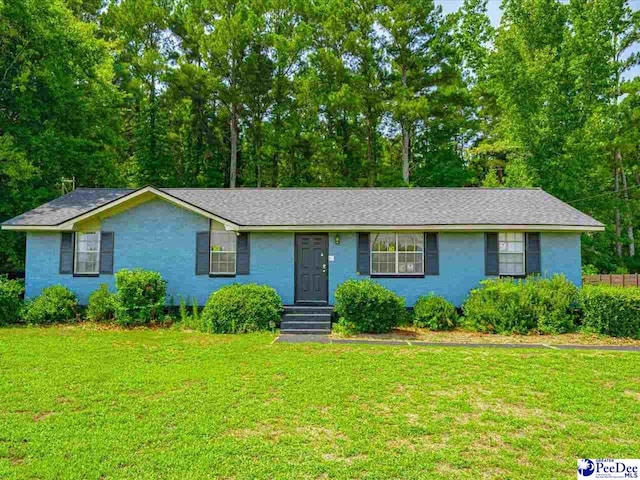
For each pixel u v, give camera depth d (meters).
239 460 4.69
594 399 6.62
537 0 25.39
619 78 26.14
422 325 12.71
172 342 10.50
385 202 15.36
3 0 17.03
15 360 8.58
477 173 35.16
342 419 5.82
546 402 6.52
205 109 29.80
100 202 15.46
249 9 27.16
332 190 16.81
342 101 25.02
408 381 7.44
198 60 29.69
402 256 14.01
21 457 4.72
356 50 26.92
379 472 4.49
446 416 5.98
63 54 19.67
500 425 5.70
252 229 13.55
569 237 13.66
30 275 14.06
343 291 12.16
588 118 23.75
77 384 7.12
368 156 29.05
